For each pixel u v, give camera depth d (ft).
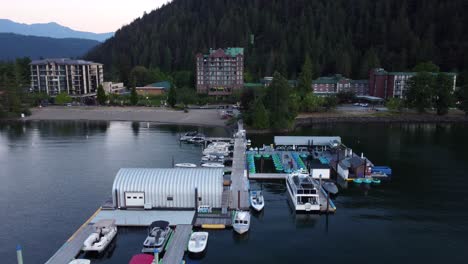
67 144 424.46
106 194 257.96
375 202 247.50
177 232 193.26
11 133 492.95
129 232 198.59
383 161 351.46
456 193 265.34
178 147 408.67
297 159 345.51
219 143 400.06
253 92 598.75
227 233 200.95
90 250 175.83
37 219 216.33
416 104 633.61
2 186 275.80
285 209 235.61
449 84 625.00
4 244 187.62
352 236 199.82
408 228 209.26
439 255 181.37
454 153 384.68
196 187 221.25
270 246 188.34
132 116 620.90
